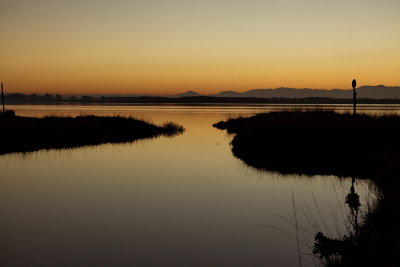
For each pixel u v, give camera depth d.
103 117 37.53
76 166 17.66
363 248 6.02
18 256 7.11
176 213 10.01
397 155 13.53
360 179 12.77
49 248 7.55
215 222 9.16
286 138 20.08
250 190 12.52
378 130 18.91
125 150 23.16
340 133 19.28
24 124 28.84
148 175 15.48
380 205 8.05
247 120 37.66
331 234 7.68
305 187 12.52
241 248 7.46
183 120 54.50
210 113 79.50
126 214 9.94
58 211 10.29
